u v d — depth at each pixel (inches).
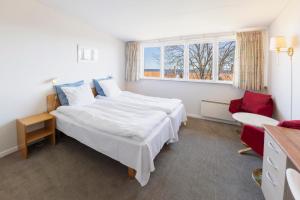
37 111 105.5
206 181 73.6
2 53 86.4
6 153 91.4
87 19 124.3
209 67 159.2
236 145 107.5
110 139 76.3
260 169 82.2
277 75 109.7
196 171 80.6
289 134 55.2
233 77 144.8
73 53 126.5
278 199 50.1
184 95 170.4
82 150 97.8
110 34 162.6
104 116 92.0
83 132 87.6
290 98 88.0
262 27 130.2
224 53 151.8
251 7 96.0
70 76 126.0
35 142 105.9
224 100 153.1
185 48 165.9
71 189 67.2
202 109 158.7
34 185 68.9
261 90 136.1
